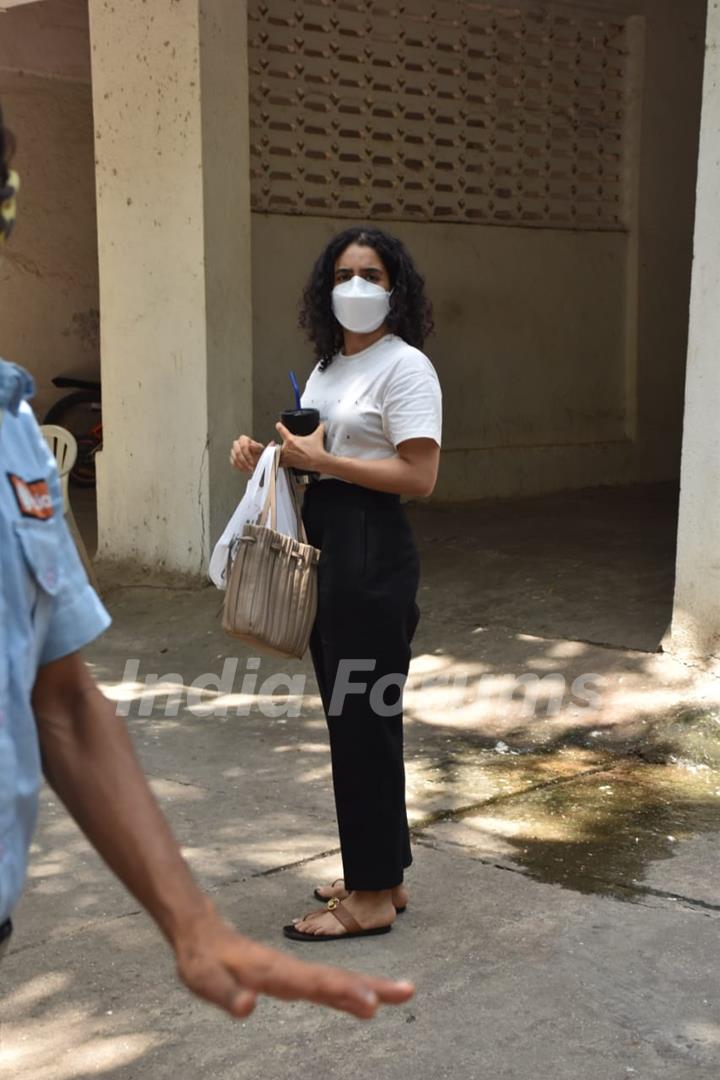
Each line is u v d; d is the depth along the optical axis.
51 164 11.76
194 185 7.01
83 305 12.15
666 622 6.14
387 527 3.47
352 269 3.50
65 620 1.52
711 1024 3.10
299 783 4.79
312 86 8.42
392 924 3.61
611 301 10.25
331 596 3.43
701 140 5.23
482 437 9.66
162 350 7.29
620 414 10.43
